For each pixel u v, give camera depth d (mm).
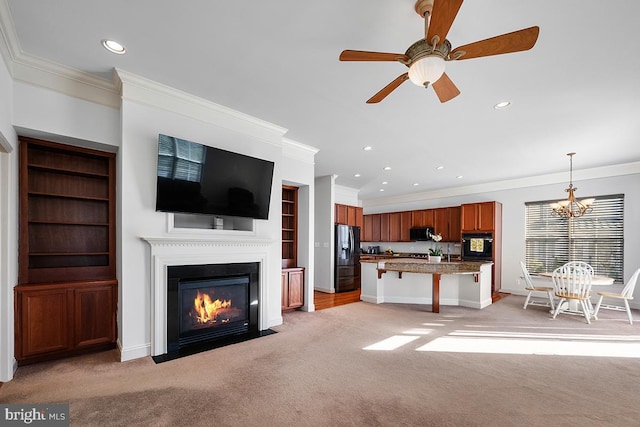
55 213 3023
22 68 2475
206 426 1854
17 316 2574
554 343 3387
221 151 3293
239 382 2408
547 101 3086
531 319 4441
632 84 2732
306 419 1934
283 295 4660
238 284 3580
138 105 2836
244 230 3809
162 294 2959
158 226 2965
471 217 7047
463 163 5574
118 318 2967
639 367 2758
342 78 2725
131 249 2803
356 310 4984
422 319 4406
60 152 3037
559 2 1806
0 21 1955
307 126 3887
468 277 5344
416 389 2330
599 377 2555
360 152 4957
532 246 6562
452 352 3104
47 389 2260
